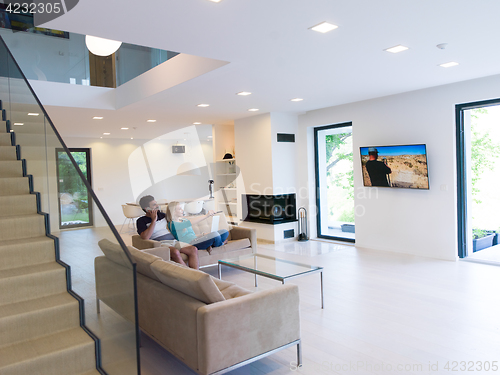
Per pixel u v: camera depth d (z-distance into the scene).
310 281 4.69
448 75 4.75
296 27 2.97
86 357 2.41
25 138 3.70
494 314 3.47
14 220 3.09
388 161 5.99
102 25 2.81
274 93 5.46
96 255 2.45
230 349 2.34
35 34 5.78
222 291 2.92
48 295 2.79
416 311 3.61
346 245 6.84
